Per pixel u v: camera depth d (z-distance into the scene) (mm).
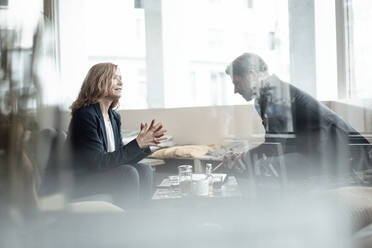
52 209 302
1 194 277
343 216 394
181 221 359
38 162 291
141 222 343
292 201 404
